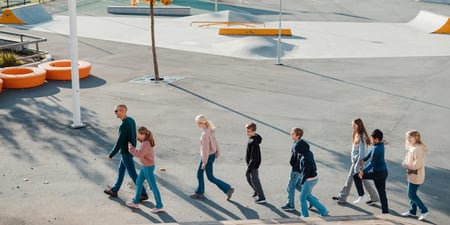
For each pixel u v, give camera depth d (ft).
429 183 40.55
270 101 63.98
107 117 55.88
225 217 33.76
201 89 68.90
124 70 79.87
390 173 42.42
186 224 30.71
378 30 127.95
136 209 34.55
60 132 50.78
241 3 184.24
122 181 36.47
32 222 32.14
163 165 43.04
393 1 196.54
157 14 148.66
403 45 107.55
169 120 55.36
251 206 35.55
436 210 35.68
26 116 55.72
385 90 71.00
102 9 154.92
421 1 195.42
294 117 57.72
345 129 53.93
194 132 51.67
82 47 99.04
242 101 63.67
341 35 119.65
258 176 39.40
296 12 162.40
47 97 63.67
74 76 50.93
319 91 69.67
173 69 81.30
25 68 71.77
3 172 40.45
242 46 98.48
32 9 131.03
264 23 129.18
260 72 80.64
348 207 35.76
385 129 54.44
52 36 110.42
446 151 48.21
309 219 31.24
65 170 41.27
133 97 64.23
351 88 71.72
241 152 46.55
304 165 31.99
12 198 35.73
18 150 45.55
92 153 45.34
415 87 73.00
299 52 99.04
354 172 35.06
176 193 37.50
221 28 117.08
